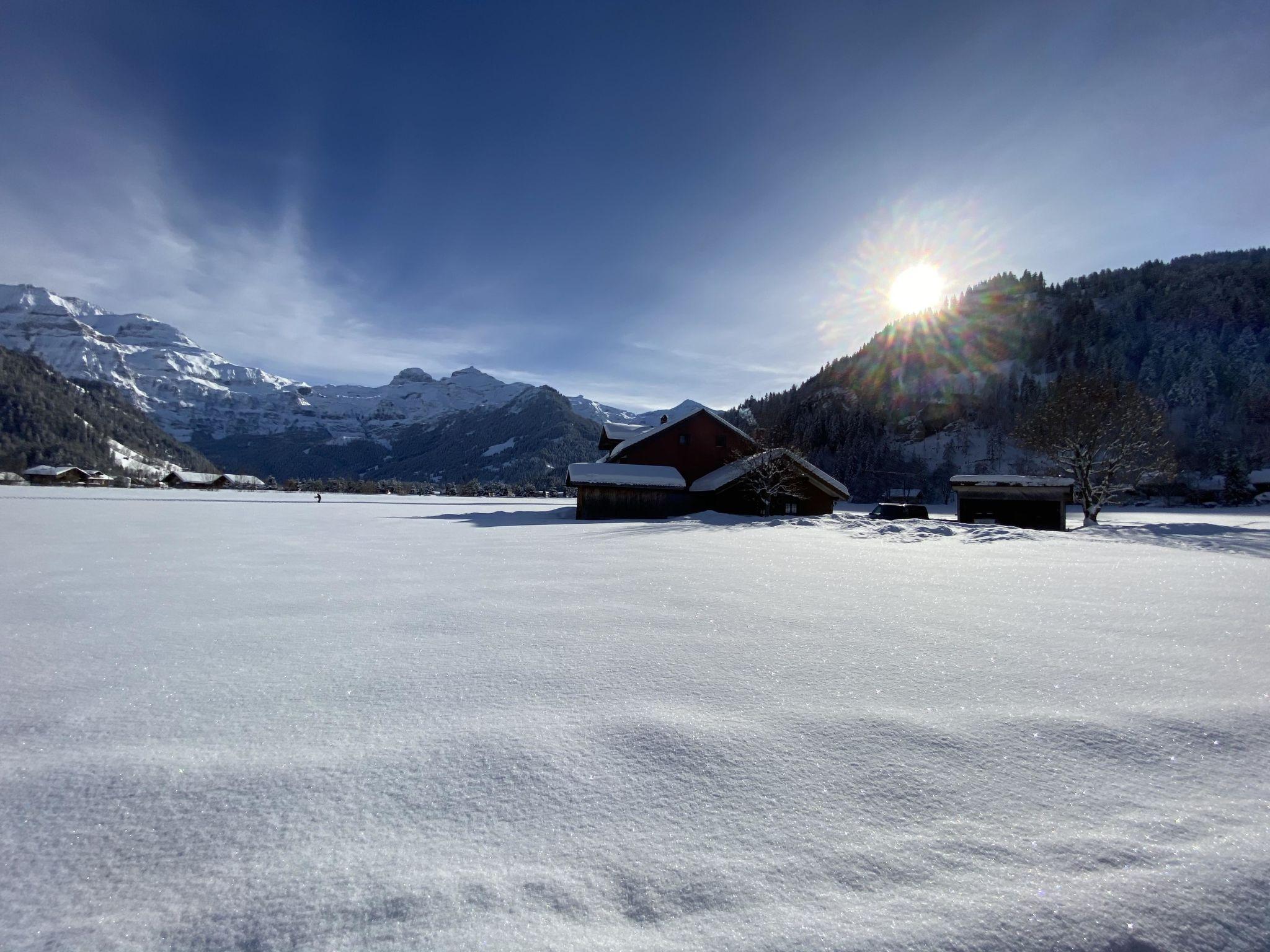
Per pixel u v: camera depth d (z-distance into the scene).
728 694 3.20
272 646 4.29
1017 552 10.98
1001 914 1.58
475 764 2.41
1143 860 1.79
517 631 4.70
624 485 25.50
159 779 2.30
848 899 1.65
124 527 17.22
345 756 2.48
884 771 2.36
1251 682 3.41
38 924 1.59
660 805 2.12
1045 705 3.05
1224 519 27.38
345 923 1.58
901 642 4.33
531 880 1.73
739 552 10.92
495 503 46.31
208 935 1.55
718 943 1.51
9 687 3.42
